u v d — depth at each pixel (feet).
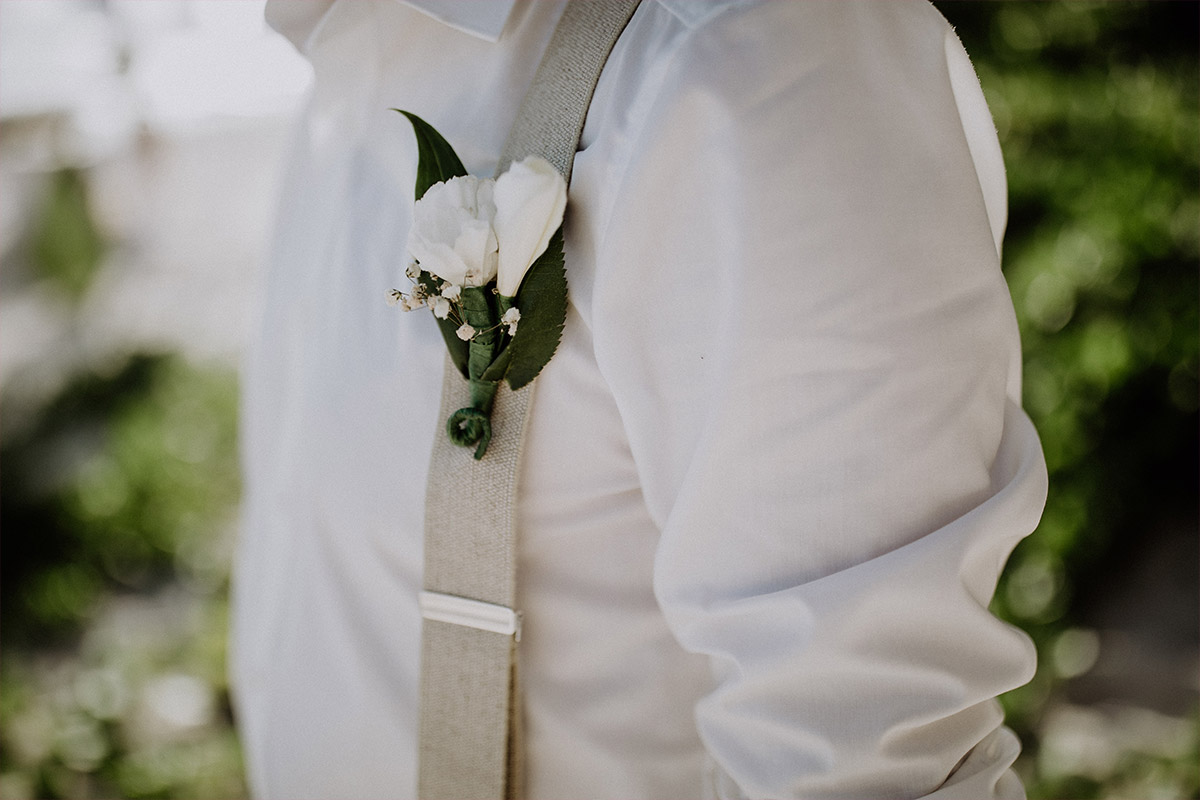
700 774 1.90
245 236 9.20
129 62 9.62
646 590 1.84
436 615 1.84
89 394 7.00
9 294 8.60
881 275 1.59
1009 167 4.61
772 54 1.60
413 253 1.68
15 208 9.00
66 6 9.85
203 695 5.17
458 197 1.69
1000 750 1.75
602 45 1.73
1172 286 5.07
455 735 1.86
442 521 1.80
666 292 1.66
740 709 1.67
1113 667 5.12
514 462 1.76
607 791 1.89
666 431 1.70
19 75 9.74
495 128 1.84
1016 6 4.60
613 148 1.69
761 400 1.61
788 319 1.59
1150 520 5.83
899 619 1.60
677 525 1.67
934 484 1.61
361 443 1.87
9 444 6.45
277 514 2.13
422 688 1.86
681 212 1.64
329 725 1.98
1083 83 4.69
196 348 7.30
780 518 1.63
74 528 6.02
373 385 1.86
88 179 9.46
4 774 4.69
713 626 1.68
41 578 5.88
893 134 1.62
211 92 9.20
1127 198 4.78
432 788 1.89
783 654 1.62
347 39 1.94
